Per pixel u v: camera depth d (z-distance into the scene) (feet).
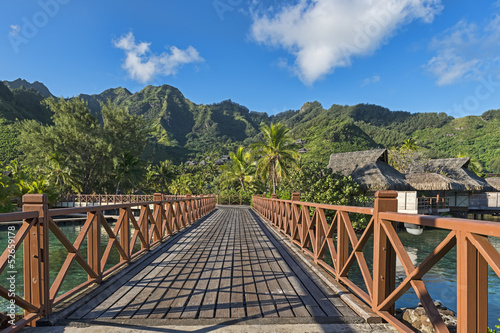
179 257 17.81
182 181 171.01
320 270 14.17
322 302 10.14
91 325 8.33
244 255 18.34
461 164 93.56
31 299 8.43
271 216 39.32
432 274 33.37
